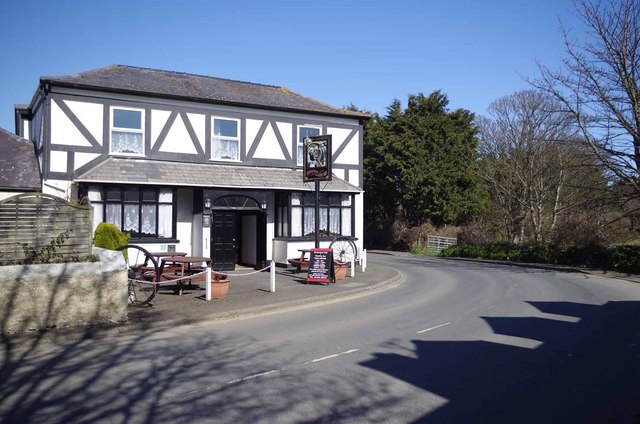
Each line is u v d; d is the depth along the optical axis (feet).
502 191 116.47
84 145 56.44
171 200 58.80
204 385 20.93
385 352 26.21
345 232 71.20
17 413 17.85
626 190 69.51
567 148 95.20
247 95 69.51
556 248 81.61
